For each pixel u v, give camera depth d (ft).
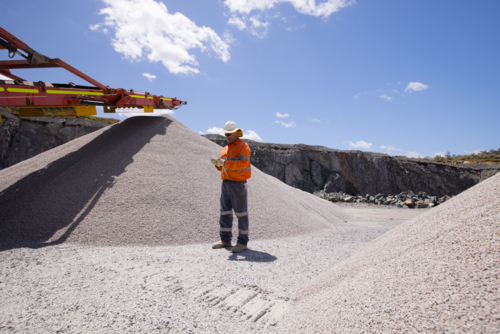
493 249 4.39
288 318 5.39
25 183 14.51
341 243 13.61
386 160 65.16
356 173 63.52
